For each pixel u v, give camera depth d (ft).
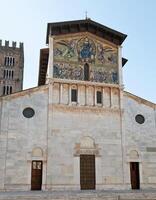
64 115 129.18
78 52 141.49
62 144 125.18
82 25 144.36
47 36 147.95
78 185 121.80
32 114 126.41
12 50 423.23
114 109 136.26
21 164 118.93
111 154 129.80
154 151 136.77
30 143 122.31
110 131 132.87
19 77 413.59
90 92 136.56
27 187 116.78
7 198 90.94
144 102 142.72
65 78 135.33
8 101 124.98
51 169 120.47
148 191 115.24
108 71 142.72
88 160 127.34
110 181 126.00
